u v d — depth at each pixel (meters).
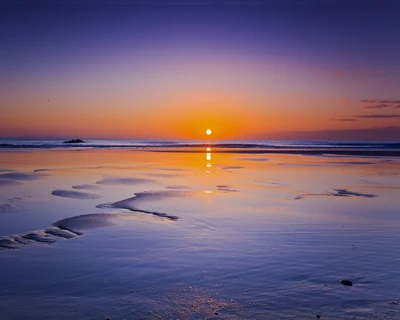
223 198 12.76
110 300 5.01
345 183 16.89
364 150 53.00
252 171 22.17
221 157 35.78
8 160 28.41
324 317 4.54
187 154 40.41
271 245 7.34
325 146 72.62
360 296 5.07
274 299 5.01
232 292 5.22
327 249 7.08
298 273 5.88
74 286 5.45
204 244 7.40
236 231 8.41
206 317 4.57
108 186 15.34
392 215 10.16
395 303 4.87
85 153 39.69
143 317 4.58
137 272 5.95
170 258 6.59
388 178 18.81
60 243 7.48
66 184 15.84
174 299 5.03
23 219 9.50
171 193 13.66
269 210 10.79
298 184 16.52
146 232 8.31
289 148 61.03
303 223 9.19
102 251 6.98
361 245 7.34
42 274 5.88
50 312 4.71
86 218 9.56
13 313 4.68
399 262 6.36
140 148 56.03
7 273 5.92
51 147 54.72
